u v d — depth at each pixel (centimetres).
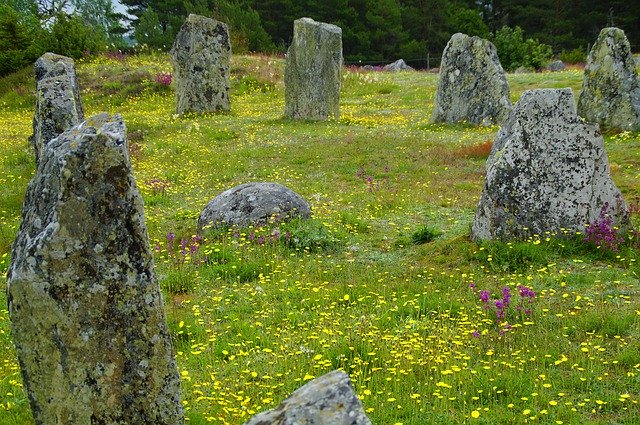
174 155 1872
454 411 571
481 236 1021
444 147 1841
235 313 806
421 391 600
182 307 840
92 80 3203
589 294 823
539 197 1003
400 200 1348
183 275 940
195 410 569
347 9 6575
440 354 659
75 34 3638
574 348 673
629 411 559
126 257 429
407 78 3662
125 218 427
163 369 441
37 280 412
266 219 1117
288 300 840
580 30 6556
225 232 1101
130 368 435
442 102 2253
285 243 1057
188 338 744
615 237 970
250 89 3195
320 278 933
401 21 6950
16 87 3247
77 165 416
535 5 6819
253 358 677
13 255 431
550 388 601
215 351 698
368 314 785
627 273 886
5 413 567
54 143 435
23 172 1678
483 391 594
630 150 1656
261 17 6744
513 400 580
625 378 614
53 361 425
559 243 980
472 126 2183
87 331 425
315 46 2328
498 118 2167
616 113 1877
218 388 601
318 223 1109
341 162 1719
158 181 1538
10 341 740
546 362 653
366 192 1426
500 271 927
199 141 2048
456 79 2223
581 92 1955
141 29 6381
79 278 420
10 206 1403
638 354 650
